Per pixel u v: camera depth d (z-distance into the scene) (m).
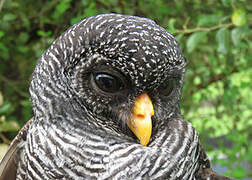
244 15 0.73
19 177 0.54
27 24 0.89
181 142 0.50
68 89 0.49
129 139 0.50
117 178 0.48
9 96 0.93
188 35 0.80
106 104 0.48
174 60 0.48
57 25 0.91
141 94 0.48
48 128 0.49
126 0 0.93
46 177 0.49
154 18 0.84
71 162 0.48
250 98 1.07
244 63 0.95
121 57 0.47
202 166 0.55
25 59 0.94
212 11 0.94
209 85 1.02
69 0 0.84
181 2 0.92
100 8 0.86
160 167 0.49
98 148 0.49
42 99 0.49
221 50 0.73
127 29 0.47
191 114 1.02
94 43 0.47
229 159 1.02
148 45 0.47
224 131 1.01
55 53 0.49
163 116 0.50
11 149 0.55
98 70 0.48
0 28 0.85
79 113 0.49
